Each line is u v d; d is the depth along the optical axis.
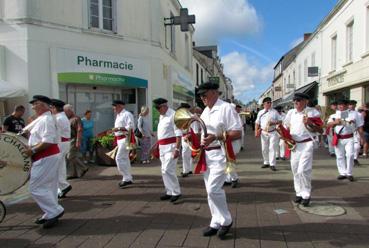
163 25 16.36
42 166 5.33
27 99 11.55
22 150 5.27
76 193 7.57
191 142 4.99
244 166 10.98
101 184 8.48
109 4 13.85
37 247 4.64
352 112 8.62
